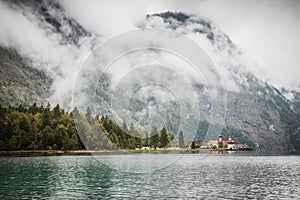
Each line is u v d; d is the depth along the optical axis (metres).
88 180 22.78
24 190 18.42
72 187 19.41
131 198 15.63
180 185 20.23
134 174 26.41
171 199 15.40
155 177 24.52
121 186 19.59
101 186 19.69
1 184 21.19
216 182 22.80
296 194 17.80
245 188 19.92
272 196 17.06
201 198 15.84
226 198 16.09
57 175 26.91
